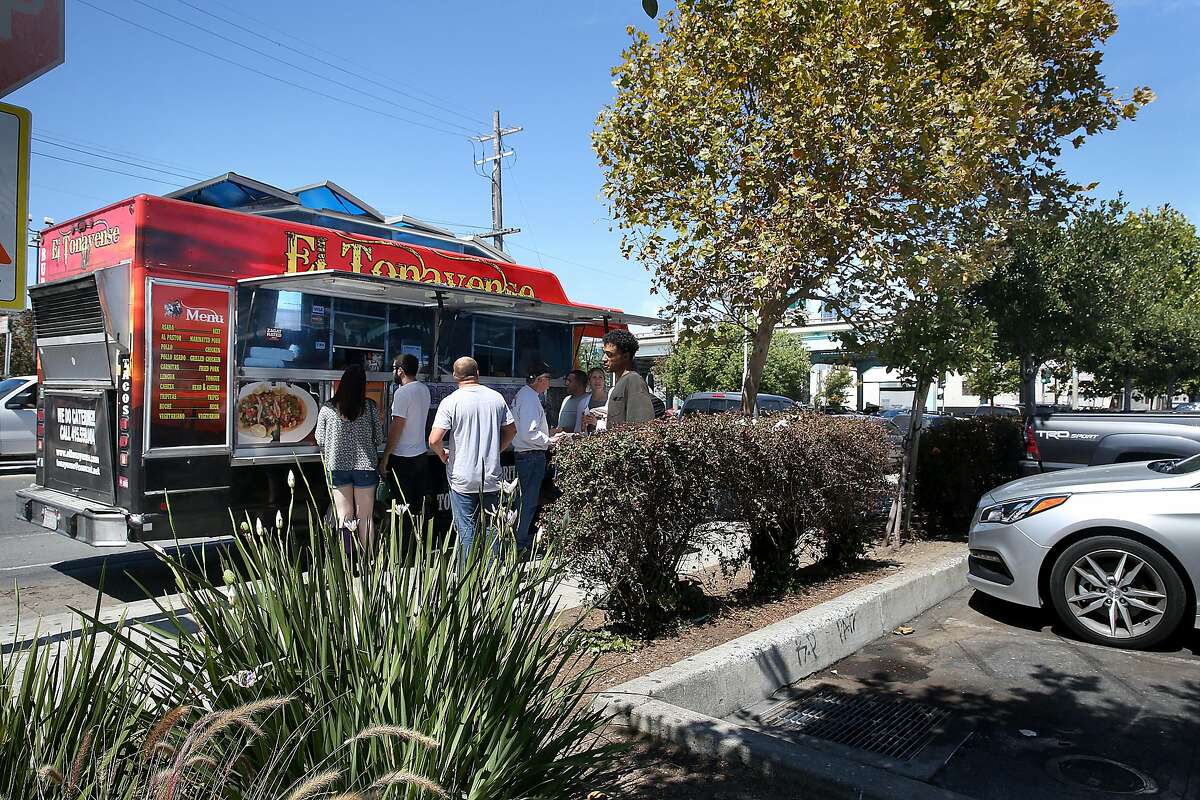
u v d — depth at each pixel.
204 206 6.82
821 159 7.15
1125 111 8.34
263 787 2.03
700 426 5.28
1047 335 15.53
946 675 5.04
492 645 2.57
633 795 3.34
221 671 2.38
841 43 6.98
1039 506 5.89
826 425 6.47
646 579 4.96
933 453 9.09
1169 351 25.84
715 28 7.67
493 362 9.70
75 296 7.12
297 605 2.49
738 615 5.49
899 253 7.32
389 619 2.56
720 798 3.34
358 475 6.74
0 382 16.11
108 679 2.35
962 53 7.36
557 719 2.79
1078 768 3.80
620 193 8.16
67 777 1.92
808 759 3.43
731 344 8.52
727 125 7.68
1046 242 15.06
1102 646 5.59
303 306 7.59
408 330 8.60
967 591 7.19
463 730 2.32
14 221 2.24
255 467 7.08
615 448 4.68
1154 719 4.35
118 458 6.60
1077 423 9.27
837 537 6.79
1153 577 5.44
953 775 3.74
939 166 6.81
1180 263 29.95
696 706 4.22
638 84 7.95
